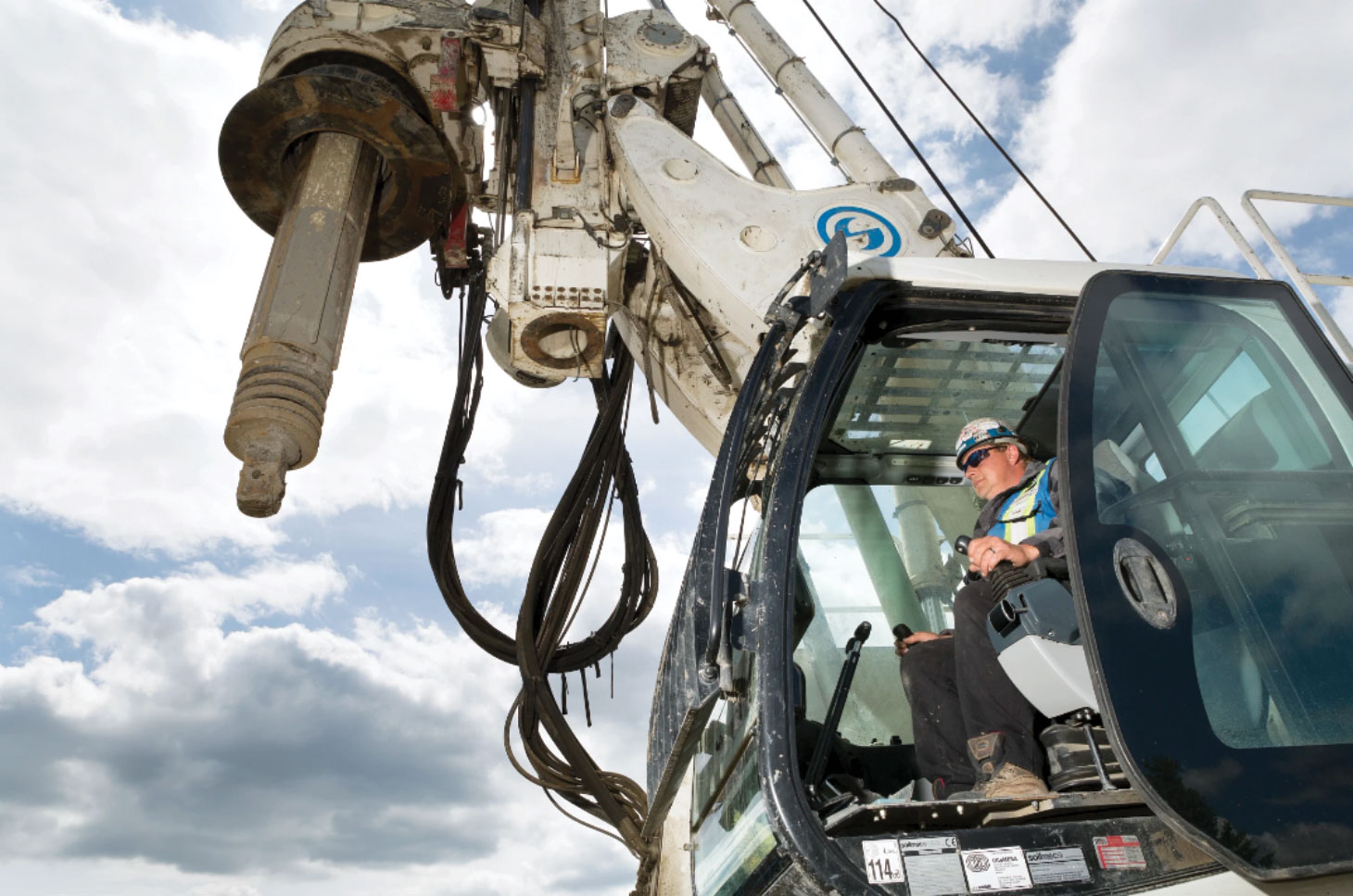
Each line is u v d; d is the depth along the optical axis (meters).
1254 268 3.82
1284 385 2.89
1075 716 2.63
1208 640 2.41
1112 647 2.33
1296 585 2.52
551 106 5.97
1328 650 2.43
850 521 4.03
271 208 5.58
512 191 5.94
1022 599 2.67
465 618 6.10
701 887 3.04
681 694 2.69
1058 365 3.69
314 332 4.70
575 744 5.63
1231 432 2.77
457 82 5.59
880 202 4.84
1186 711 2.28
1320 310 3.54
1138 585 2.42
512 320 5.51
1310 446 2.78
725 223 4.71
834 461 4.09
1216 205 3.96
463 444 6.26
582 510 6.12
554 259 5.51
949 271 3.43
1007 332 3.48
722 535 2.82
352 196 5.22
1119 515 2.55
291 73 5.70
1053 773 2.63
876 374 3.72
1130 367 2.84
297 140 5.40
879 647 3.82
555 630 5.91
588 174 5.74
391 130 5.32
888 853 2.25
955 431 4.03
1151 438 2.73
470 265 6.24
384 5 5.73
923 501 4.10
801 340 3.61
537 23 5.97
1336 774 2.25
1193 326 2.95
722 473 3.02
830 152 5.95
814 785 3.06
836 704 3.27
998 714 2.74
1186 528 2.59
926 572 3.97
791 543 2.76
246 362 4.62
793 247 4.66
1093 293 2.96
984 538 2.81
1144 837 2.30
